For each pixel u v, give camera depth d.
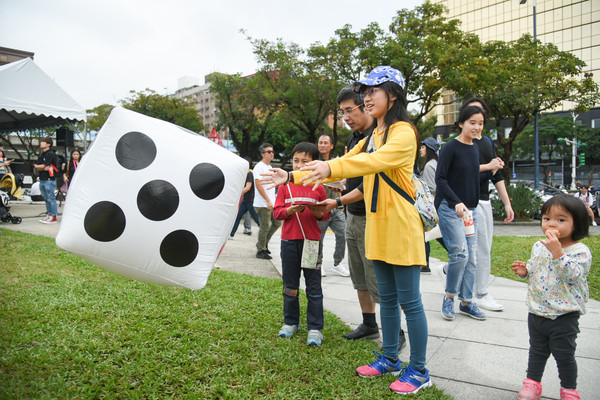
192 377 2.50
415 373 2.52
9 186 9.70
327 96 21.69
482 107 3.98
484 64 18.67
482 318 3.96
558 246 2.30
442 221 3.91
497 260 7.02
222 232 2.63
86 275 4.68
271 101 22.75
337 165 2.25
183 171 2.51
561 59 20.25
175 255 2.51
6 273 4.40
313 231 3.29
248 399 2.31
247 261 6.83
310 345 3.14
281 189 3.35
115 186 2.44
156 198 2.45
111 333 3.05
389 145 2.39
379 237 2.55
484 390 2.60
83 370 2.50
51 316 3.24
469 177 3.93
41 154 9.49
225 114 28.83
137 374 2.50
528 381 2.48
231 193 2.62
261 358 2.82
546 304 2.41
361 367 2.72
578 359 3.01
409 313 2.54
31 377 2.32
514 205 15.44
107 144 2.50
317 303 3.25
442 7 20.00
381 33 19.97
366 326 3.38
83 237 2.43
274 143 36.25
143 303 3.79
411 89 19.80
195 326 3.32
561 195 2.46
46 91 9.17
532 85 19.12
